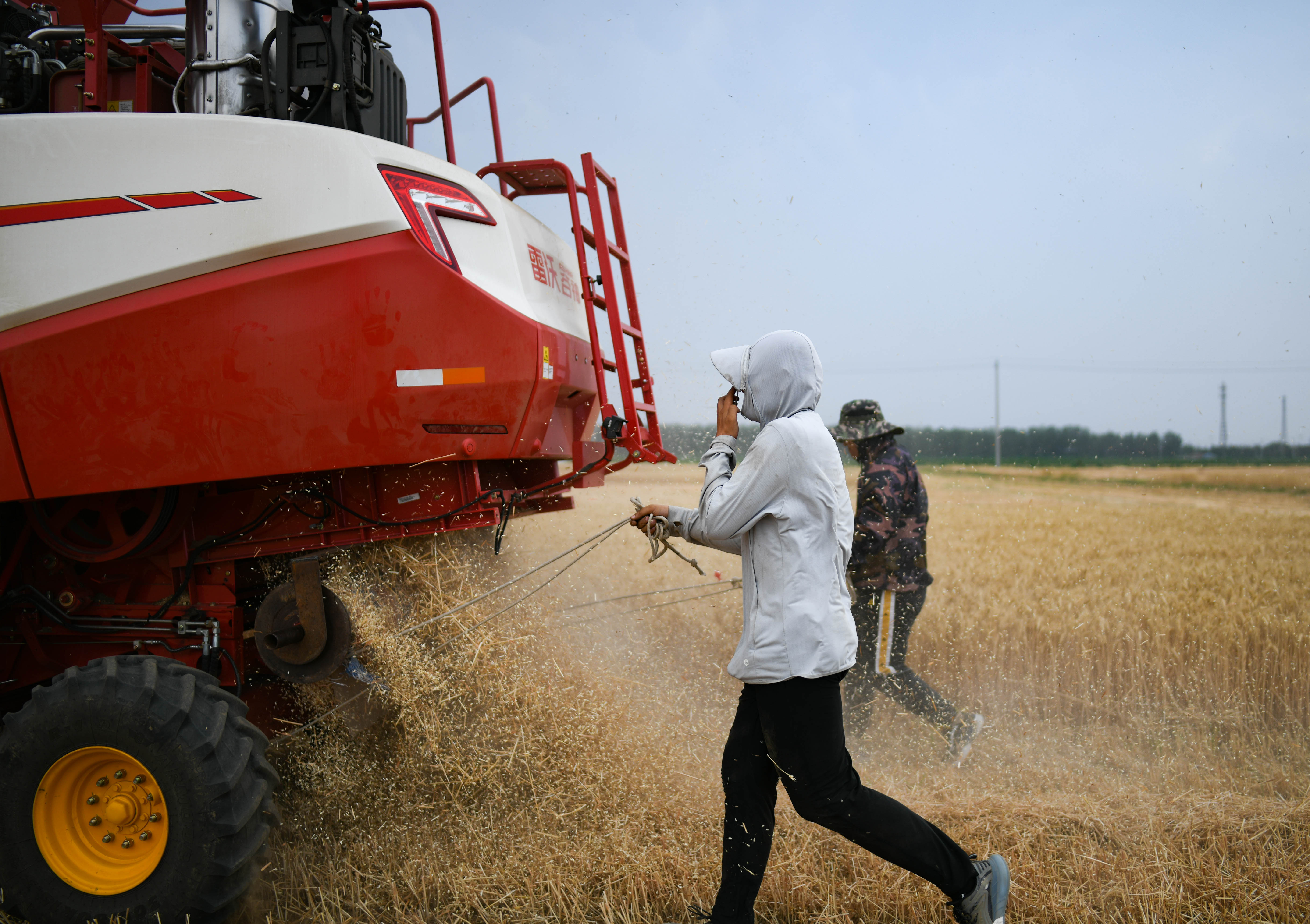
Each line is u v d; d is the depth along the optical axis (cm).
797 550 245
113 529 323
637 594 462
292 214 292
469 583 344
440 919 282
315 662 303
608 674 402
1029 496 1991
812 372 259
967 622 563
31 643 343
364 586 318
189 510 324
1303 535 1077
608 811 321
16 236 287
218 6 369
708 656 513
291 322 290
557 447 371
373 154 299
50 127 292
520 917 280
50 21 436
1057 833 326
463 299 304
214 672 327
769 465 244
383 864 305
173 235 289
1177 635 540
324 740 337
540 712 336
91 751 271
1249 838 308
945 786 370
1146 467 3019
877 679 422
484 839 307
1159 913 275
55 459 290
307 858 314
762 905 289
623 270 432
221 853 261
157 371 287
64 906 269
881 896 284
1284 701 467
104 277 286
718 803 335
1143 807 338
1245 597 630
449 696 321
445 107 416
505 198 359
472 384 305
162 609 335
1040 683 497
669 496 1052
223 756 267
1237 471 2802
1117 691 491
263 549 330
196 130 294
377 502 322
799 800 247
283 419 291
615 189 431
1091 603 623
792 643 241
